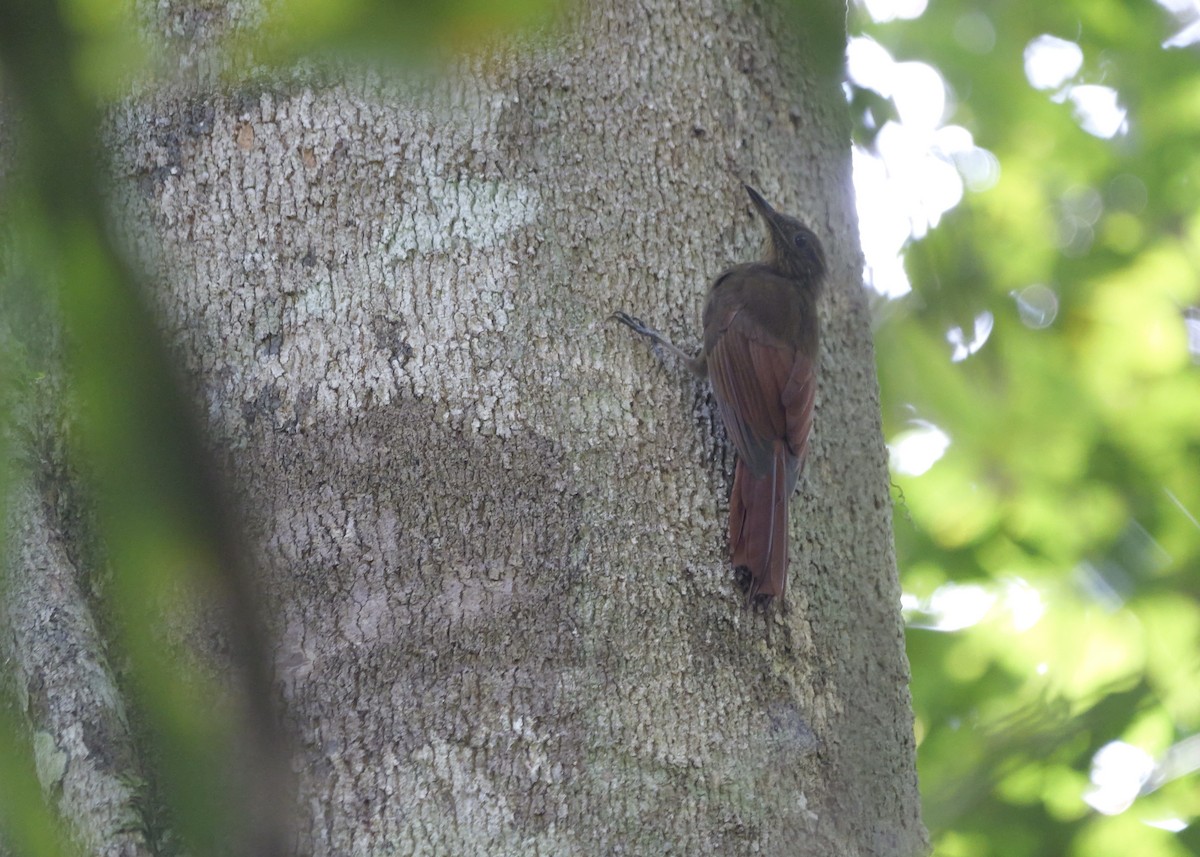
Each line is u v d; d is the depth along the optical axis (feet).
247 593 20.31
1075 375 50.21
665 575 23.31
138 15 24.99
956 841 38.60
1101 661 44.42
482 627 21.79
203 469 19.33
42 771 19.80
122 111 24.91
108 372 18.25
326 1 14.76
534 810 20.76
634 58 26.25
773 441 25.81
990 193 52.13
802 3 17.24
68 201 17.42
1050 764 39.58
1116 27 50.67
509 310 23.81
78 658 20.56
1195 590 44.70
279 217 24.16
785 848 22.03
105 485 19.04
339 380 23.26
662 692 22.30
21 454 21.13
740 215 27.04
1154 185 51.83
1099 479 47.06
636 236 25.39
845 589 26.61
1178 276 51.70
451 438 22.93
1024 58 50.65
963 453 48.21
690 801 21.65
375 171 24.22
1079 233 52.60
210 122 24.62
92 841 19.29
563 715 21.49
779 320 28.32
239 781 20.03
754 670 23.27
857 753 24.30
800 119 28.73
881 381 48.37
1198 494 46.68
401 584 22.03
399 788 20.76
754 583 23.79
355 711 21.25
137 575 19.83
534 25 15.14
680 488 24.18
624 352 24.53
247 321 23.81
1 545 20.75
